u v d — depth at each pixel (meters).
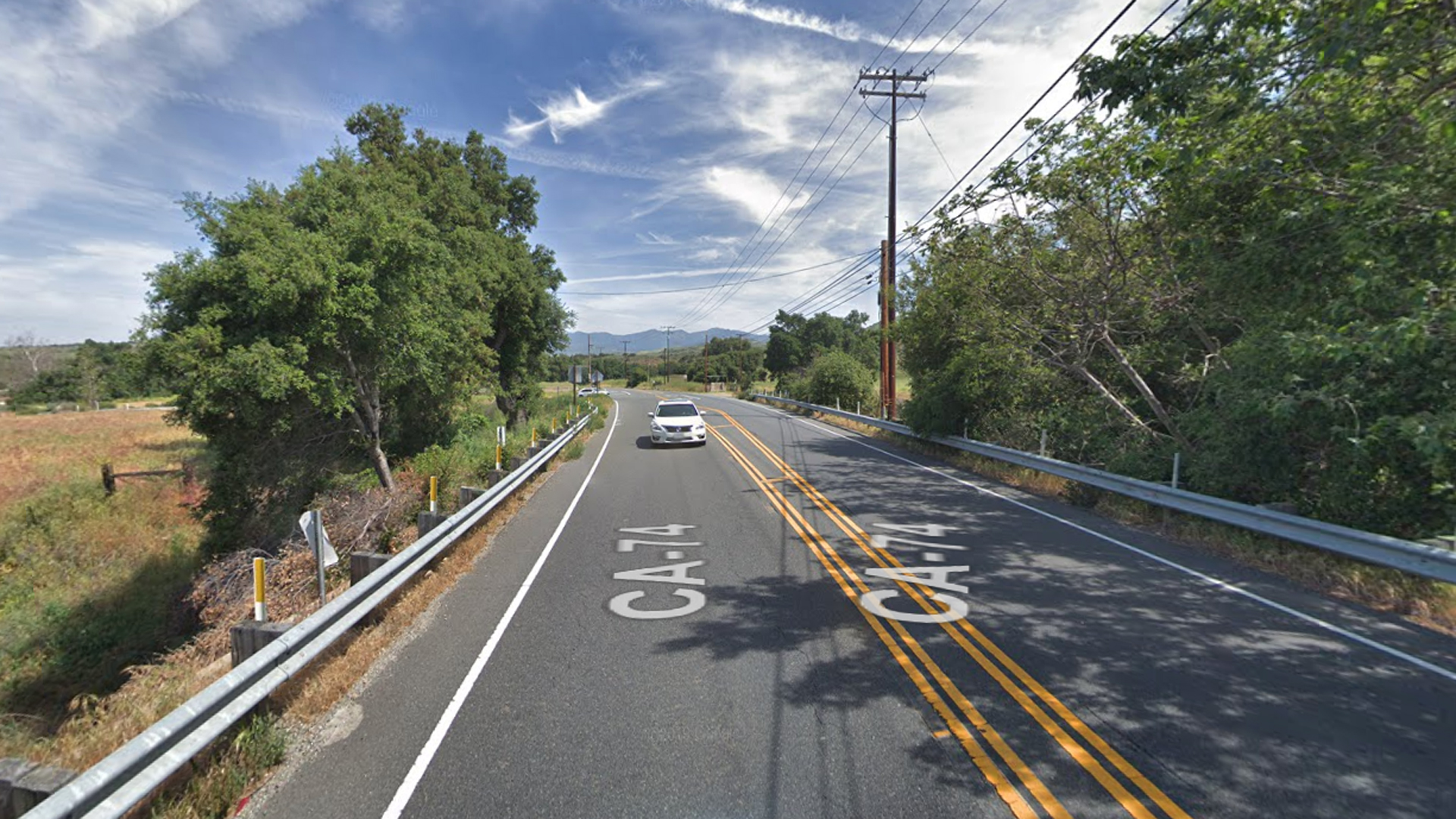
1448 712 4.45
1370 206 7.19
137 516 18.83
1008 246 14.09
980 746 4.07
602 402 48.78
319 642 5.23
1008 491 13.29
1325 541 7.37
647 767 3.97
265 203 13.27
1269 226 8.74
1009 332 14.83
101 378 59.00
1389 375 7.82
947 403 18.45
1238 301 9.95
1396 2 6.39
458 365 17.91
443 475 13.47
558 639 6.00
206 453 21.58
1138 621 6.12
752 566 8.11
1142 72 7.25
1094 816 3.41
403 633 6.29
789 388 44.44
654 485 14.52
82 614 12.40
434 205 20.77
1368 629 5.92
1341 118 7.99
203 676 5.76
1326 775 3.74
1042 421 15.72
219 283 11.56
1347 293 7.96
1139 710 4.48
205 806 3.75
